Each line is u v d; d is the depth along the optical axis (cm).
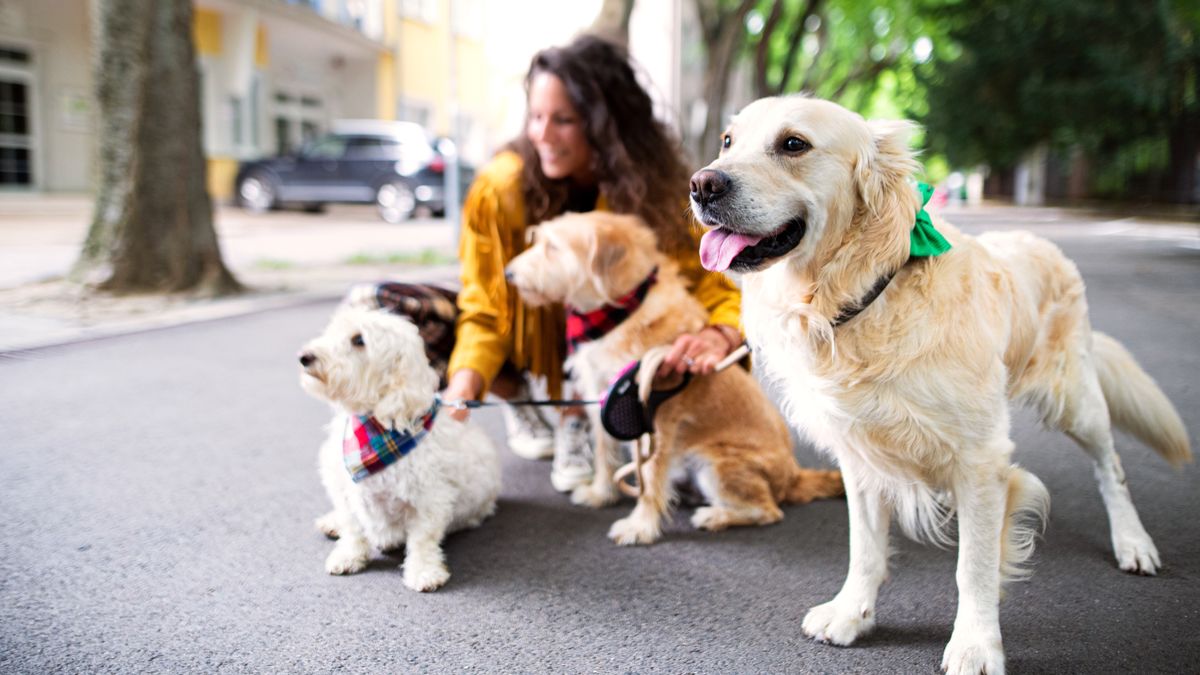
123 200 721
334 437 265
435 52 2575
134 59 708
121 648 216
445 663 212
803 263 207
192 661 211
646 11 2516
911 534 225
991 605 204
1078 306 275
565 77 335
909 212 196
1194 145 2312
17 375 501
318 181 1830
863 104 2588
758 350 235
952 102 2089
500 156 376
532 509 326
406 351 254
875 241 197
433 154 1827
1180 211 2266
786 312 211
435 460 261
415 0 2470
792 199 198
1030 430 422
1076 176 3159
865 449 210
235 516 307
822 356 206
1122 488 273
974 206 3209
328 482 266
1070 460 372
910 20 2184
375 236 1433
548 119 338
